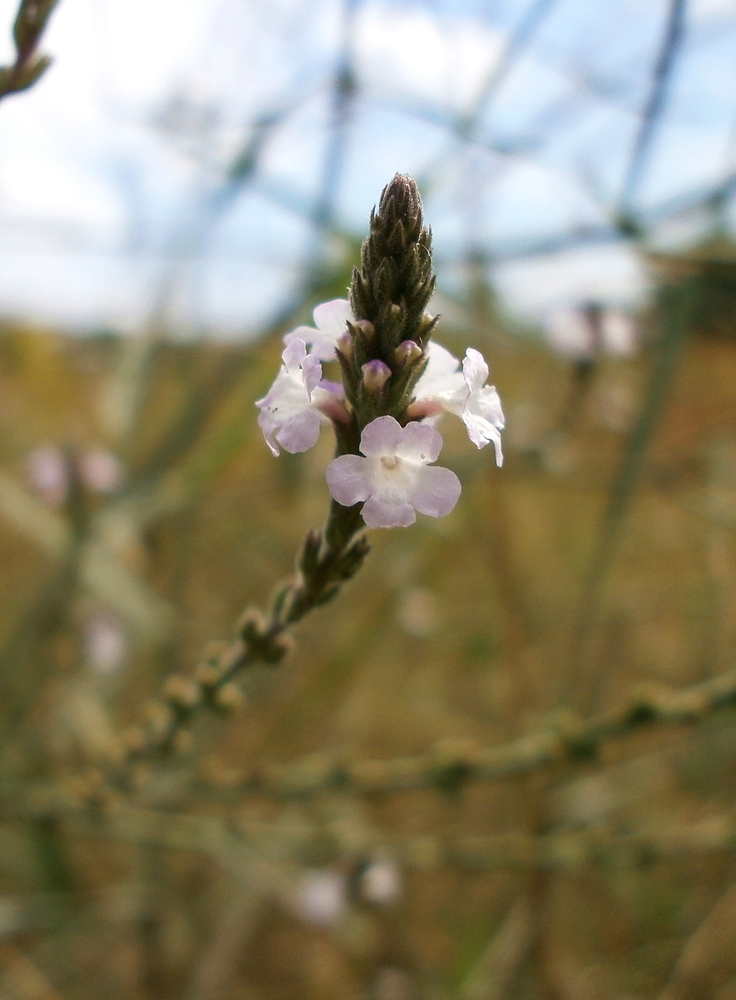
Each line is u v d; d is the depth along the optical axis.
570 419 0.10
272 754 0.11
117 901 0.09
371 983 0.10
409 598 0.12
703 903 0.10
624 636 0.12
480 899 0.11
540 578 0.13
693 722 0.06
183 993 0.09
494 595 0.11
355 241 0.09
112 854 0.10
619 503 0.08
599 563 0.08
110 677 0.10
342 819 0.10
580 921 0.10
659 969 0.10
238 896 0.09
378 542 0.13
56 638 0.10
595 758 0.06
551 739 0.06
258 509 0.13
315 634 0.11
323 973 0.10
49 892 0.09
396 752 0.12
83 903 0.09
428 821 0.11
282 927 0.11
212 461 0.10
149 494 0.10
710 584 0.11
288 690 0.12
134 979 0.10
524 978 0.09
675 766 0.10
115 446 0.11
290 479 0.11
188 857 0.11
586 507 0.14
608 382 0.10
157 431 0.12
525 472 0.10
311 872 0.09
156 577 0.12
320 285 0.09
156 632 0.10
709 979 0.09
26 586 0.12
